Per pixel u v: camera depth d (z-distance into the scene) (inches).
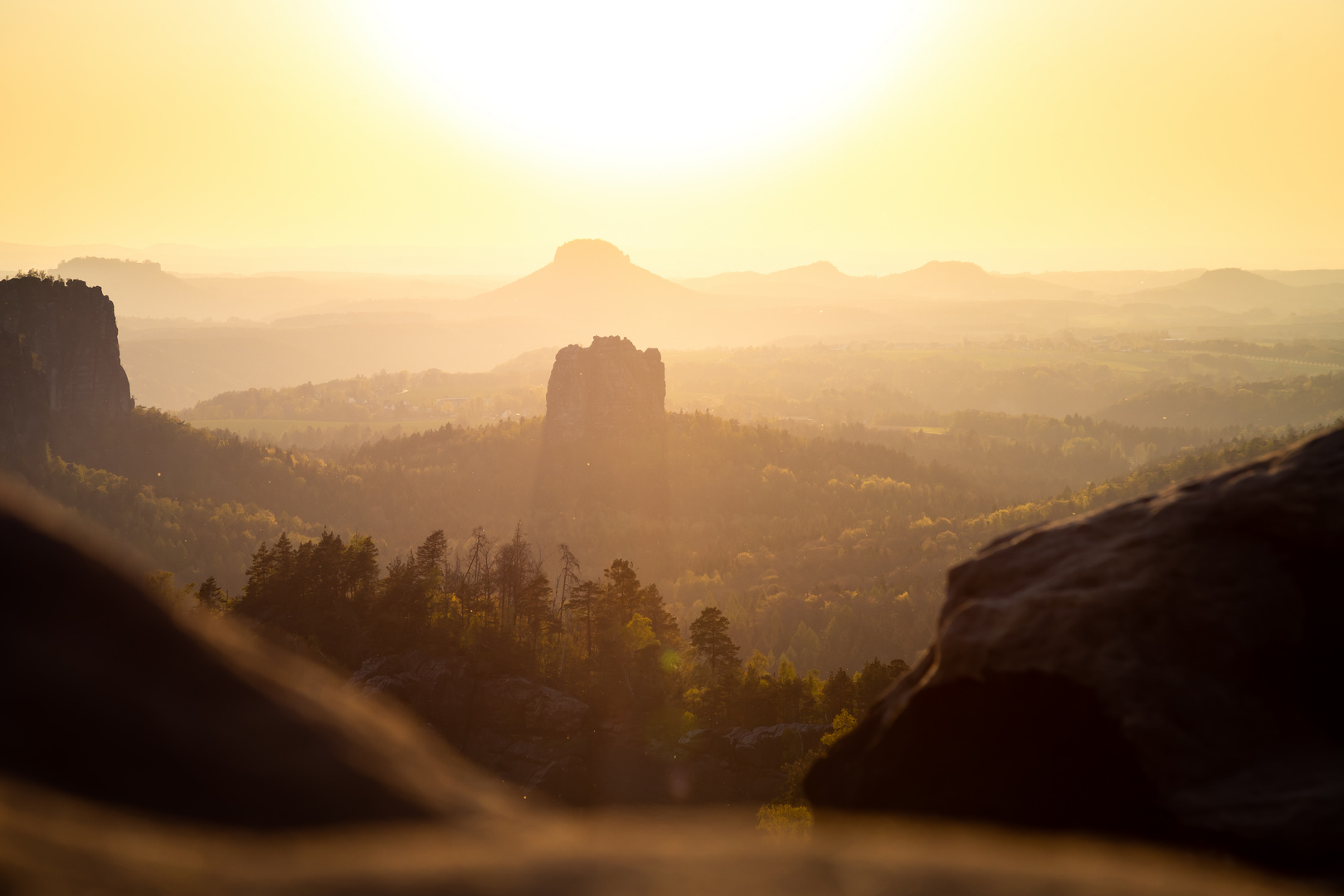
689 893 84.5
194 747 109.7
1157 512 366.0
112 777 100.3
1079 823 316.8
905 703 382.3
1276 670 320.2
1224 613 327.0
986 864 96.7
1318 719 311.0
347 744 122.3
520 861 91.7
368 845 99.3
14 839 71.4
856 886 87.7
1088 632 334.3
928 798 358.0
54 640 107.0
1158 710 307.3
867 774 385.4
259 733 116.2
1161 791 291.9
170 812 101.8
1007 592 378.9
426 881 84.7
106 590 115.6
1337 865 252.2
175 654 118.3
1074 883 92.7
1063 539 387.2
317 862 87.8
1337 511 324.2
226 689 119.6
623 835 105.7
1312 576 331.0
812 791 420.8
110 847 77.8
